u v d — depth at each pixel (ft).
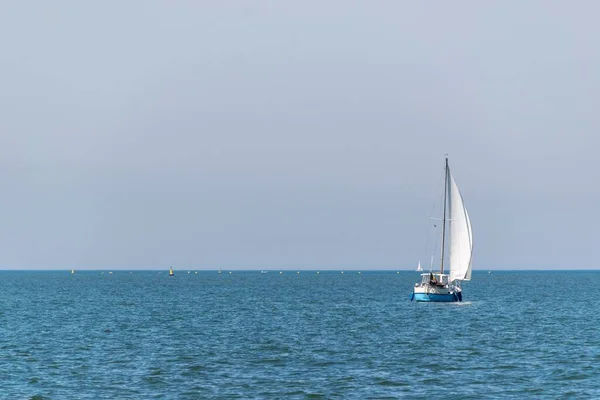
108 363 536.42
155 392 436.76
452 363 545.44
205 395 429.38
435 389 449.06
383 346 640.17
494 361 554.87
